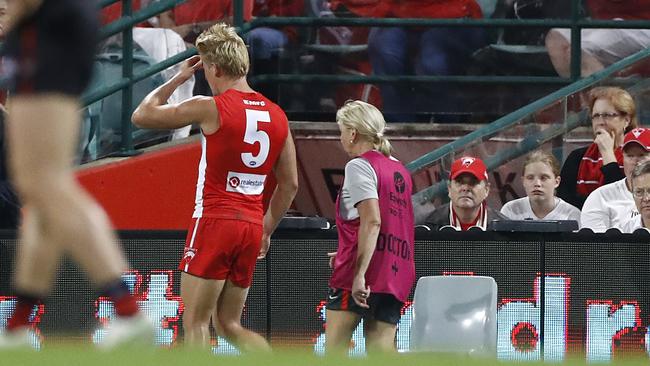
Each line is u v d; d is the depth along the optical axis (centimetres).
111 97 3262
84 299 2566
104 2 3206
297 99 3819
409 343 2534
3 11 2861
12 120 1530
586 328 2536
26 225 1645
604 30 3809
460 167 2809
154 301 2570
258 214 2436
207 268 2372
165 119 2375
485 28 3766
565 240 2536
